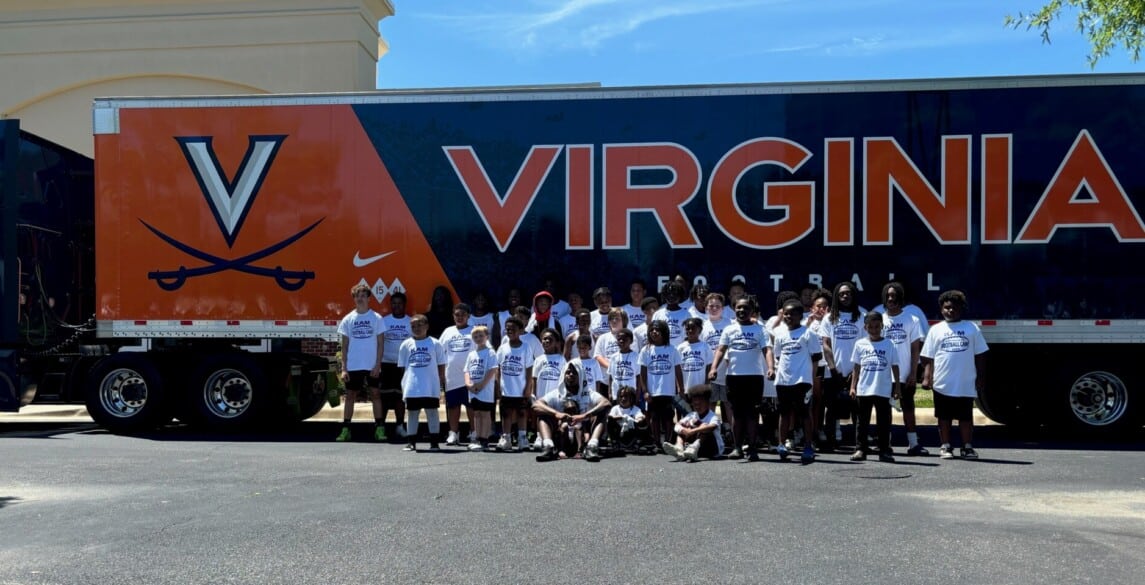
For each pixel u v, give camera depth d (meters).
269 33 18.64
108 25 18.98
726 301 11.00
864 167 10.91
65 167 12.56
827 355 10.01
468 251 11.39
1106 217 10.68
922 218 10.84
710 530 6.13
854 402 9.90
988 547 5.67
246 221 11.65
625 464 8.98
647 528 6.20
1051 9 15.51
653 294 11.13
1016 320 10.74
